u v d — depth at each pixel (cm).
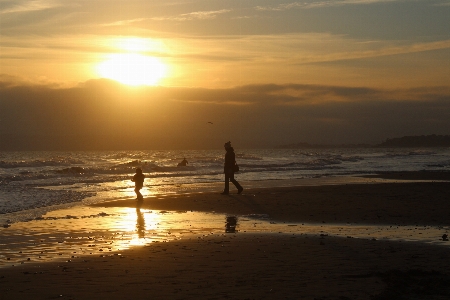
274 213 1683
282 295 689
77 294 706
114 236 1223
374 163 7175
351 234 1247
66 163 5819
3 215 1622
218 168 5359
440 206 1811
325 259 931
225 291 713
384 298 666
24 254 997
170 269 855
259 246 1069
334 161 7119
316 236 1211
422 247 1050
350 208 1778
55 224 1427
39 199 2112
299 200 2038
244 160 8062
